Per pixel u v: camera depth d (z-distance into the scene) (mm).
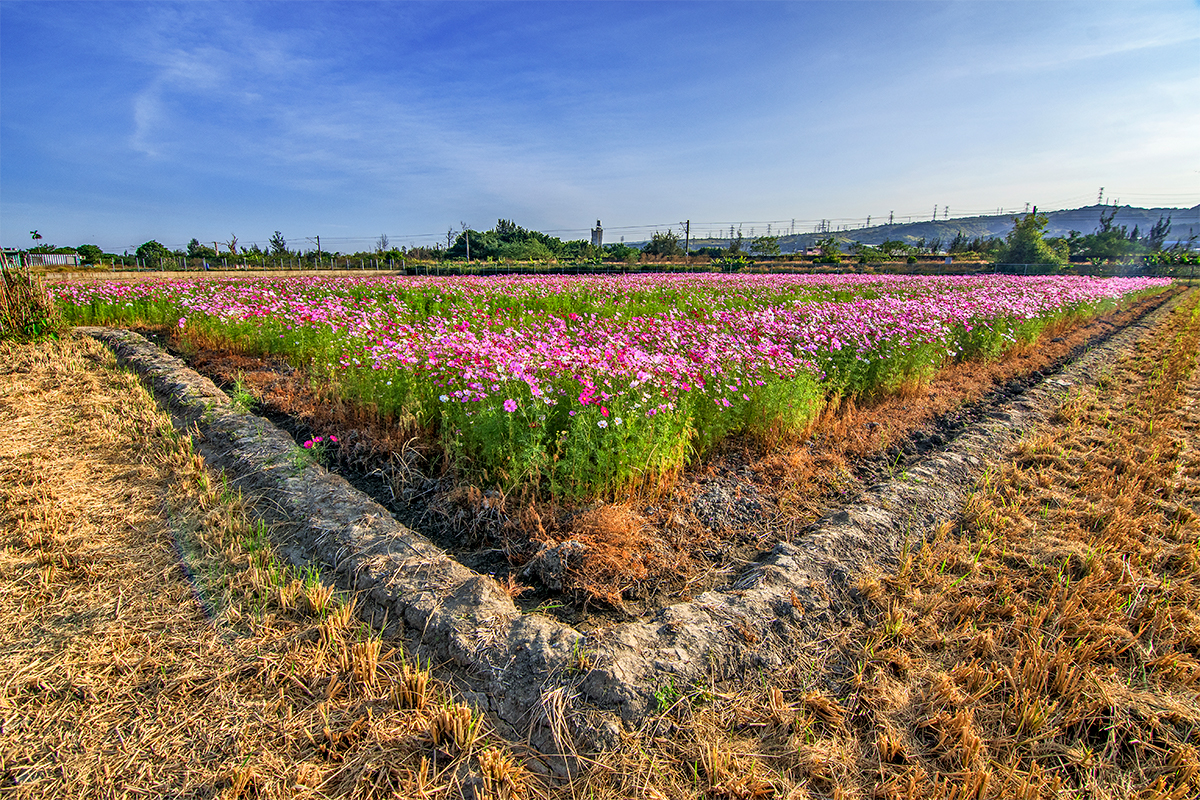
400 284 17766
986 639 2791
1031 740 2289
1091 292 19484
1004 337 9586
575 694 2363
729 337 7367
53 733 2139
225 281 20891
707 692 2457
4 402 5688
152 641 2600
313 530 3480
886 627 2875
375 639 2664
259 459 4414
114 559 3188
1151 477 4762
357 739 2195
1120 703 2480
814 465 4961
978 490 4523
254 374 7336
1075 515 4109
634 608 3133
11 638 2574
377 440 4840
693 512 4059
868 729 2369
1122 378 8695
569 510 3904
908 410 6617
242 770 2000
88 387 6320
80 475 4184
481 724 2268
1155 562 3551
